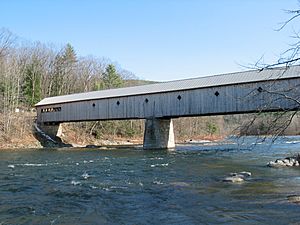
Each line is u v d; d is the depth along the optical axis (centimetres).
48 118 4691
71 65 7138
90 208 1020
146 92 3653
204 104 3184
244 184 1371
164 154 3112
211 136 7175
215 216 902
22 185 1432
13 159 2691
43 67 6656
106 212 970
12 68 5388
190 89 3284
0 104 4762
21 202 1103
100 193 1248
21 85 5634
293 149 3503
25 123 4728
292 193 1164
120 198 1158
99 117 4047
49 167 2123
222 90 3045
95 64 7888
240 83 2884
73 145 4772
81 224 848
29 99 5812
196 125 7394
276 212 920
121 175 1727
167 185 1398
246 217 882
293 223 816
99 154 3188
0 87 5003
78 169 2008
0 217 916
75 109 4316
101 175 1734
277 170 1794
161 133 3847
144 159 2628
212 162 2314
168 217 904
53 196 1202
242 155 2873
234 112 2981
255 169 1858
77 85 7069
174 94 3431
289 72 2469
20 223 858
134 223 853
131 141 5872
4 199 1151
